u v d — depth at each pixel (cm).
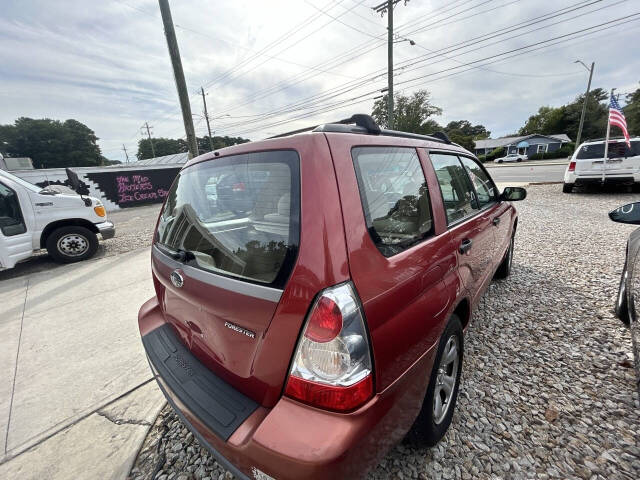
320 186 108
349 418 99
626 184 871
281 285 105
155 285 202
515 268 400
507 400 193
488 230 241
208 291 127
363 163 127
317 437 94
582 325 266
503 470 152
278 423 100
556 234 543
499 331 266
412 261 132
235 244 125
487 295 330
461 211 205
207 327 134
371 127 143
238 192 129
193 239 150
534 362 226
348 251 106
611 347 236
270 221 115
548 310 293
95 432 194
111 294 423
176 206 181
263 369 110
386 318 113
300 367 102
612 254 422
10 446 187
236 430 109
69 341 306
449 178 201
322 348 99
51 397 228
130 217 1328
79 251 605
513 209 351
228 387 129
